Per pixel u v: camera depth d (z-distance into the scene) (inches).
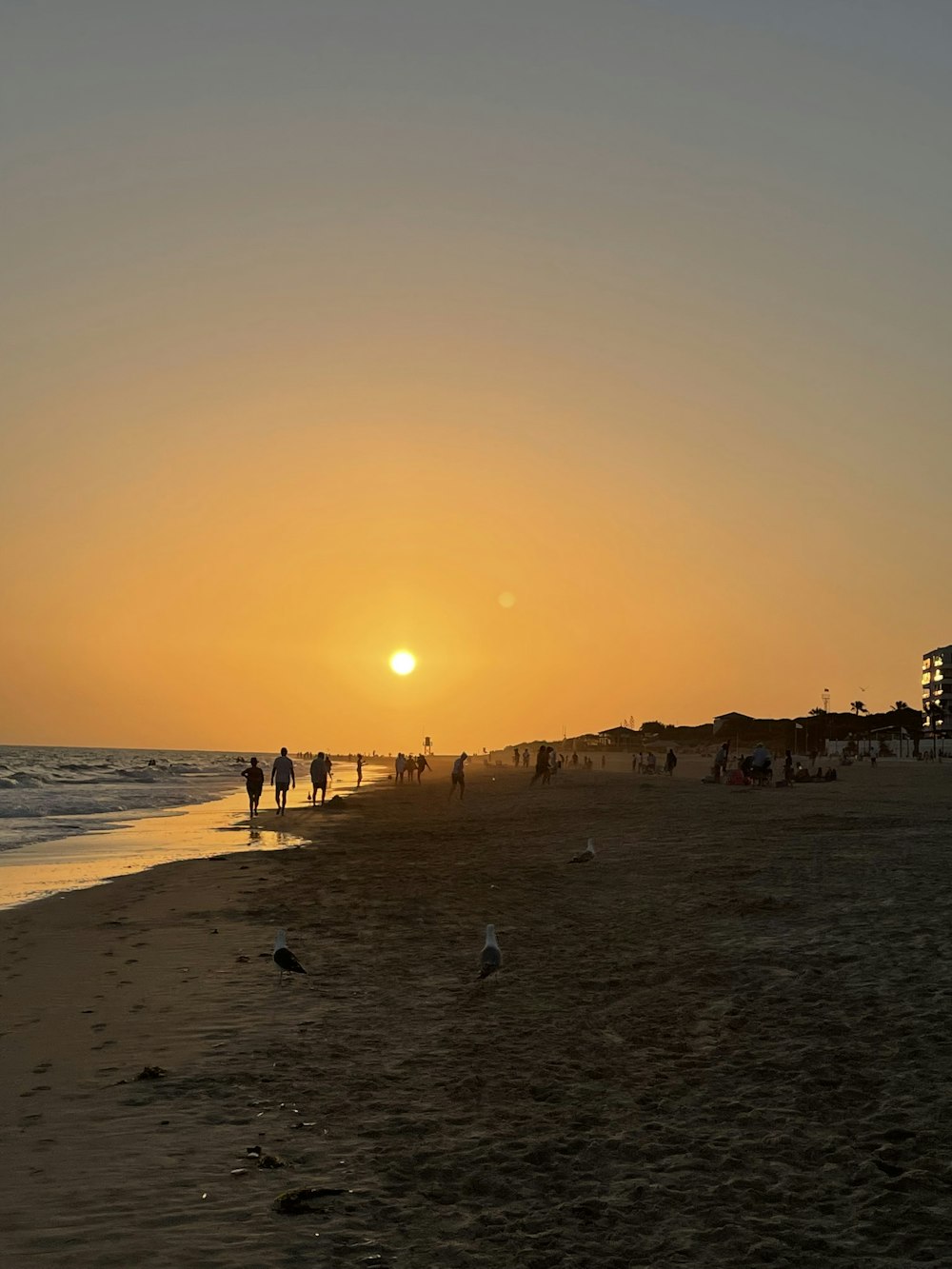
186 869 868.6
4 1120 280.5
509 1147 255.8
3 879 847.1
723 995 387.9
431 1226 216.4
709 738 7111.2
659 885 658.8
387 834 1197.1
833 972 409.4
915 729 5595.5
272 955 496.4
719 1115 274.2
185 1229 215.2
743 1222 216.2
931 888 586.9
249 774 1517.0
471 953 488.1
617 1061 320.8
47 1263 201.0
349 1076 313.0
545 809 1510.8
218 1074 316.5
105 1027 375.6
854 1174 236.8
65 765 4613.7
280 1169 245.0
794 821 1117.1
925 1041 322.0
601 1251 205.6
